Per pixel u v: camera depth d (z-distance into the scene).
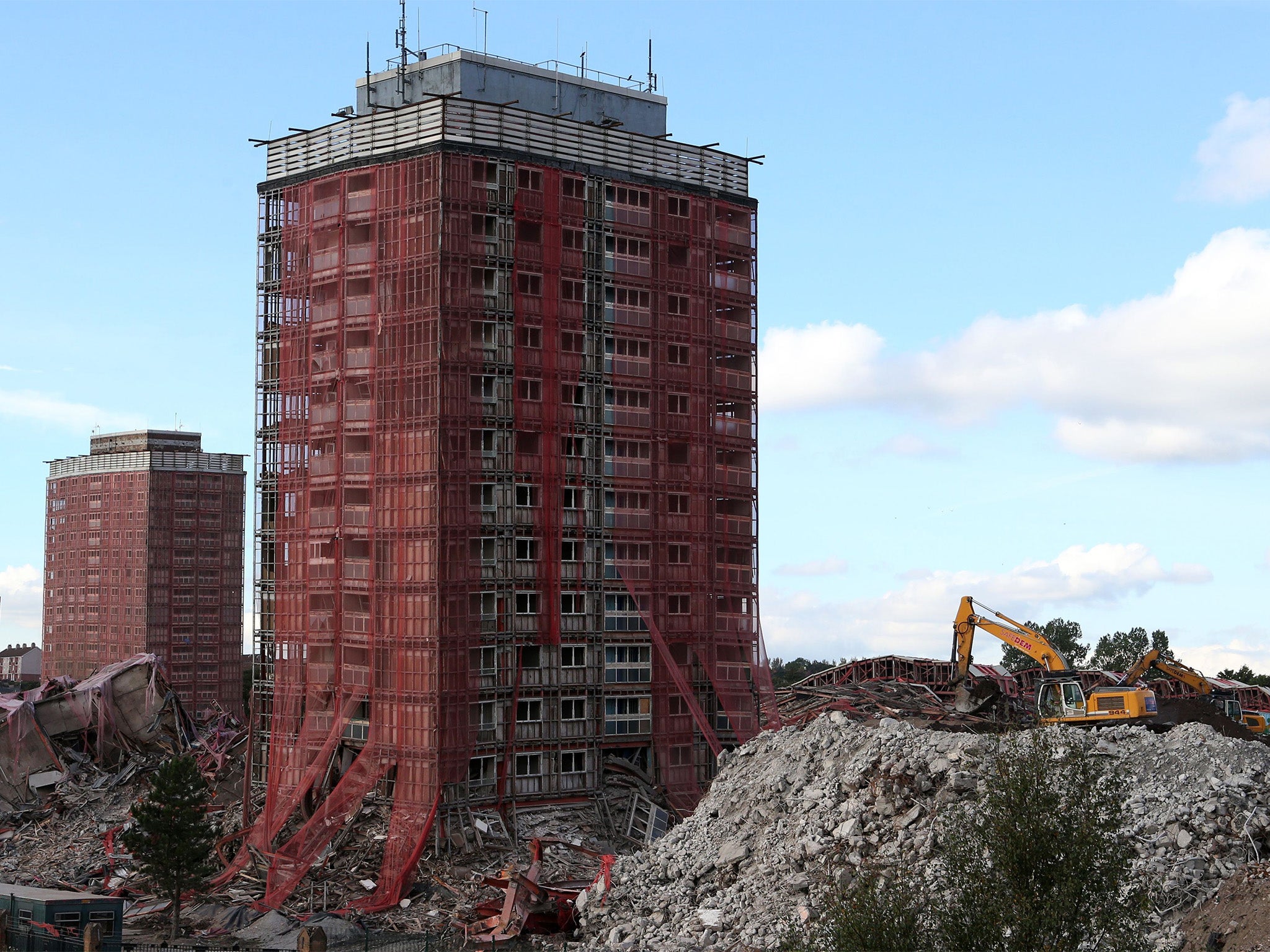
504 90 128.25
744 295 136.75
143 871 97.94
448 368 115.56
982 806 53.34
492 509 117.94
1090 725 98.88
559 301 122.62
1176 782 62.75
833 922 48.50
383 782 113.44
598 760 120.56
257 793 122.88
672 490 129.38
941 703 137.12
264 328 127.06
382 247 119.25
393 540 115.56
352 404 119.62
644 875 75.69
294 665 120.50
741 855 71.62
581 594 122.44
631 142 129.50
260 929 91.69
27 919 78.56
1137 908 44.97
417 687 112.31
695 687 129.00
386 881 101.62
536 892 82.94
